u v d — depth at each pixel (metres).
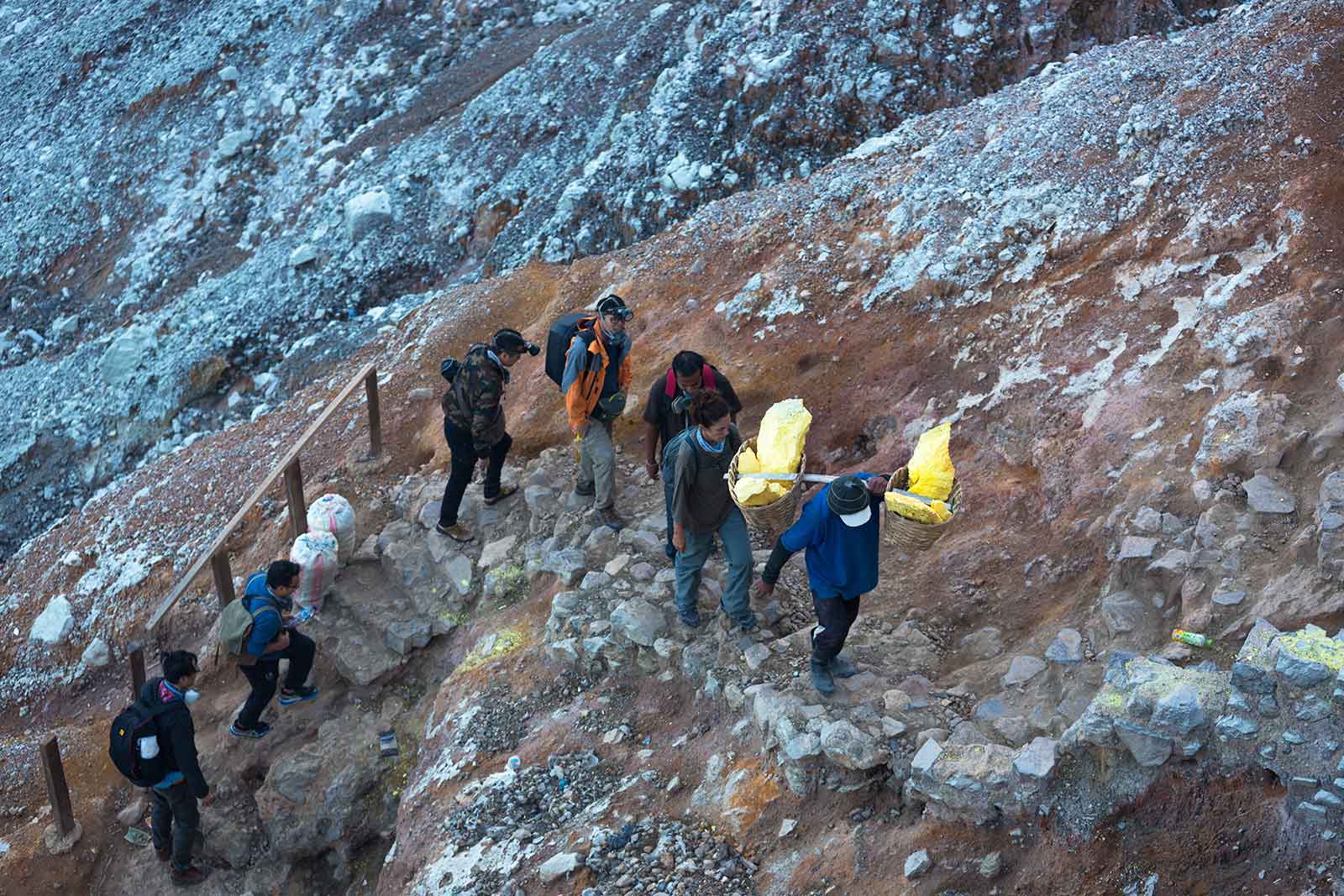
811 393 7.76
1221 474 5.46
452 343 10.02
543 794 5.65
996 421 6.86
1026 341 7.09
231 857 7.02
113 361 12.58
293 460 8.05
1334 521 4.61
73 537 10.28
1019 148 8.23
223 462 9.98
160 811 6.86
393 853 5.98
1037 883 4.18
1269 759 3.83
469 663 6.82
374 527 8.27
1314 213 6.45
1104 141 7.87
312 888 7.02
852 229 8.66
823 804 4.89
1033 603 5.75
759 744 5.23
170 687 6.46
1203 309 6.38
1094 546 5.73
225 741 7.31
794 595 6.15
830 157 11.19
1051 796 4.26
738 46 12.02
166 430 12.07
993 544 6.19
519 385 9.16
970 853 4.37
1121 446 6.08
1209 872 3.86
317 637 7.48
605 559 6.85
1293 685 3.80
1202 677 4.12
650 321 9.11
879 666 5.49
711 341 8.52
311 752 6.98
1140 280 6.86
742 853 4.89
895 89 11.23
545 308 10.00
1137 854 4.02
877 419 7.43
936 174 8.50
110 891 7.16
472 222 12.47
